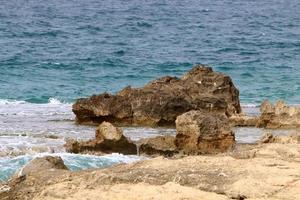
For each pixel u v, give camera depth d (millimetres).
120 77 80875
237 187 22531
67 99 66438
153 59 95000
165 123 50562
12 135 44438
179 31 133125
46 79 77688
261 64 92625
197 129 39469
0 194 24625
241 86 74875
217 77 55031
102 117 50469
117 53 99688
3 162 35656
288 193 21984
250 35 129500
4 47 102562
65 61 89875
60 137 44188
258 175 23625
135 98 51438
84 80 78000
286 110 49781
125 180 24078
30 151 38906
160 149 39031
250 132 47500
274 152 27422
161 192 22547
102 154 38656
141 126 50312
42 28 129875
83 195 22875
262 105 50688
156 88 53344
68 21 146125
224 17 168000
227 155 27688
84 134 45875
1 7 181750
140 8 190125
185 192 22469
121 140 39344
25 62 87812
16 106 60562
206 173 24109
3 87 71625
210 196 22156
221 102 51969
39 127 48406
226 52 105250
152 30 133750
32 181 25359
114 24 141875
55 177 25391
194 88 54344
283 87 74188
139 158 37719
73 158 36750
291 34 132750
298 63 94312
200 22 152750
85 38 117875
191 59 96500
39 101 65250
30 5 192250
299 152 27375
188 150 39406
